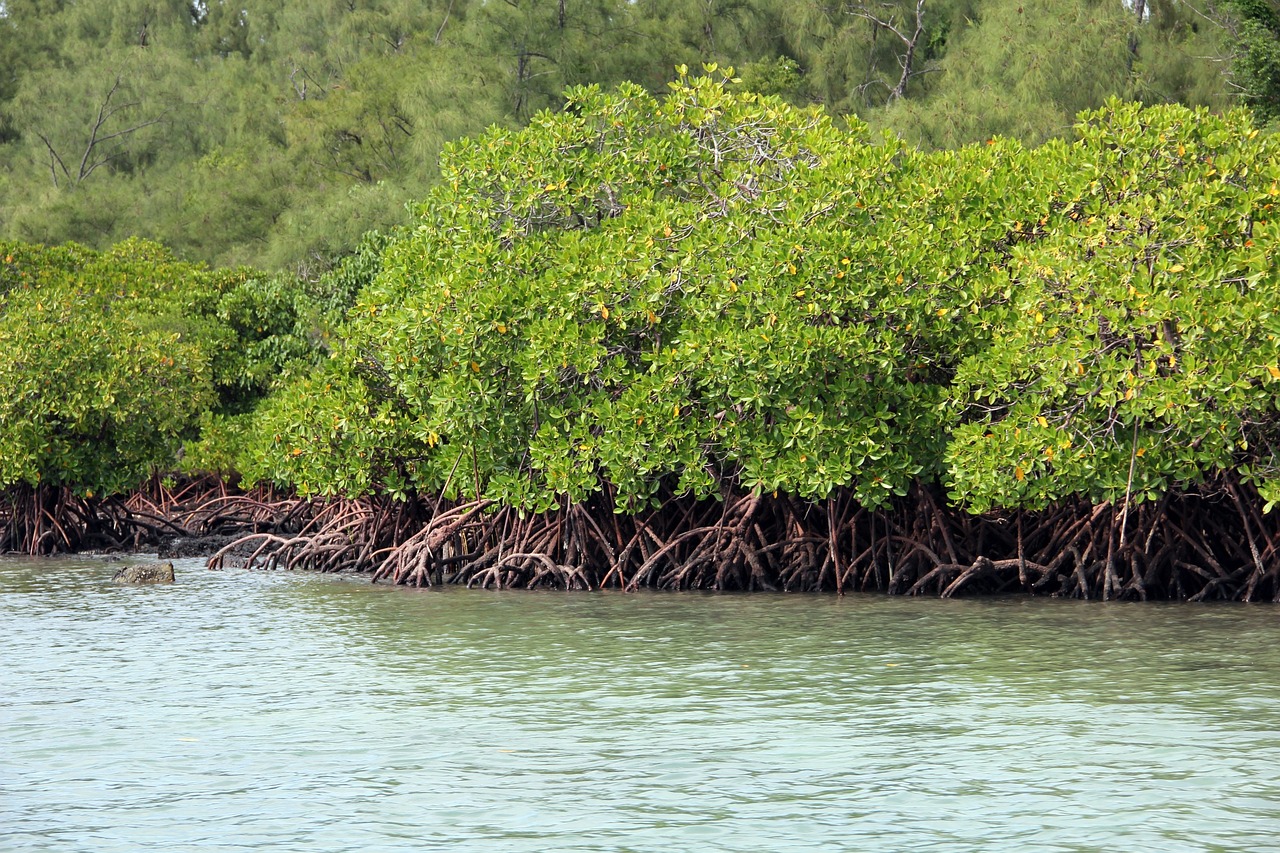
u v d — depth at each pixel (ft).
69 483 339.57
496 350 247.70
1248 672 172.65
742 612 228.02
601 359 248.52
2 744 142.51
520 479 257.14
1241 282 211.61
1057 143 244.01
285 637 206.59
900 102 484.33
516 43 596.29
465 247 264.52
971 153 258.57
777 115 268.62
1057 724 146.72
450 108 558.97
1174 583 237.04
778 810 118.93
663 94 615.16
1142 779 126.41
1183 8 523.70
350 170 645.10
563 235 260.42
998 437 220.84
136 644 200.85
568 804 121.19
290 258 522.06
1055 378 211.20
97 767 134.00
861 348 226.99
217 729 148.36
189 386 352.08
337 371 284.20
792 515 256.32
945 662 181.68
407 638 205.16
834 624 214.07
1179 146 224.94
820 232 230.68
